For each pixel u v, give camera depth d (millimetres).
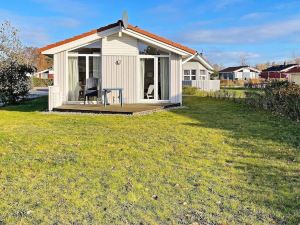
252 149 7809
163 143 8391
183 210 4531
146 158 7012
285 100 14141
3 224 4117
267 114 14430
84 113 14445
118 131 10000
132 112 13875
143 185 5430
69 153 7367
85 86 17062
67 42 16625
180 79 17500
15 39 24484
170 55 17438
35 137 9008
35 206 4621
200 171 6164
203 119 12781
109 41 17125
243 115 14047
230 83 60500
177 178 5770
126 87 17344
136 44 17188
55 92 15797
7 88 20016
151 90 17562
